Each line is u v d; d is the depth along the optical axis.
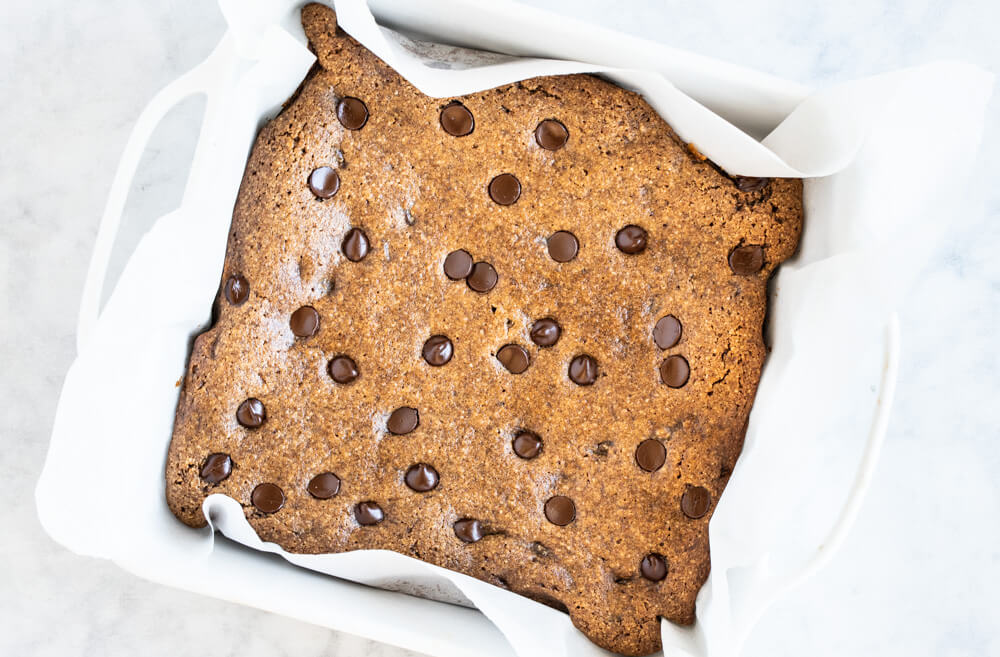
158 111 0.53
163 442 0.52
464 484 0.52
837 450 0.63
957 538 0.63
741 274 0.53
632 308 0.52
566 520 0.52
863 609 0.63
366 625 0.52
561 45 0.52
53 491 0.50
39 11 0.62
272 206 0.52
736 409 0.52
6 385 0.62
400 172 0.52
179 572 0.52
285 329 0.52
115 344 0.50
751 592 0.51
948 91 0.48
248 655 0.62
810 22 0.62
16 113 0.62
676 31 0.62
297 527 0.52
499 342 0.52
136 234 0.62
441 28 0.53
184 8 0.62
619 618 0.53
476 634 0.53
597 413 0.52
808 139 0.51
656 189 0.52
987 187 0.62
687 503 0.52
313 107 0.52
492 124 0.52
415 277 0.52
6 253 0.62
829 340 0.51
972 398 0.63
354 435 0.52
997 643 0.63
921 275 0.63
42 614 0.62
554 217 0.52
